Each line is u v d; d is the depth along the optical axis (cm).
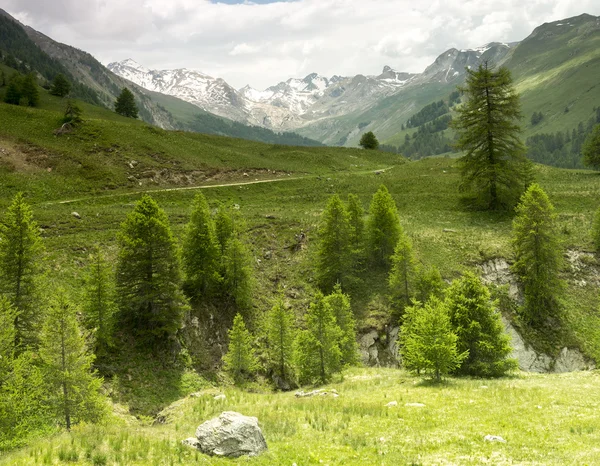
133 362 3631
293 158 11444
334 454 1616
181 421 2448
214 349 4284
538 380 2919
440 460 1502
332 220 5181
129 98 16750
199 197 4619
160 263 3797
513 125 6744
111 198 7419
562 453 1492
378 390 2859
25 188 7325
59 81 15862
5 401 2048
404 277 4781
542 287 4897
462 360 3194
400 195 8119
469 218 6919
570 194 7456
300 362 3806
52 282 4050
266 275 5478
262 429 1948
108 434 1844
